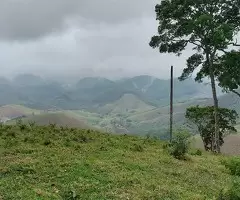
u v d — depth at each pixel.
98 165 19.73
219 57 51.25
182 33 50.66
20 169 17.30
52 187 15.70
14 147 21.64
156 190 17.25
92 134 30.66
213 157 32.50
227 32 45.56
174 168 23.08
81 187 16.03
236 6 48.56
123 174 18.83
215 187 20.02
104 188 16.31
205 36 48.94
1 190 14.45
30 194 14.32
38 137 25.12
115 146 27.03
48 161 19.23
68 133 28.55
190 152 32.97
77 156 21.12
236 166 25.83
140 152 26.77
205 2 48.34
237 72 49.22
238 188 15.67
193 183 20.20
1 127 27.45
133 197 15.75
